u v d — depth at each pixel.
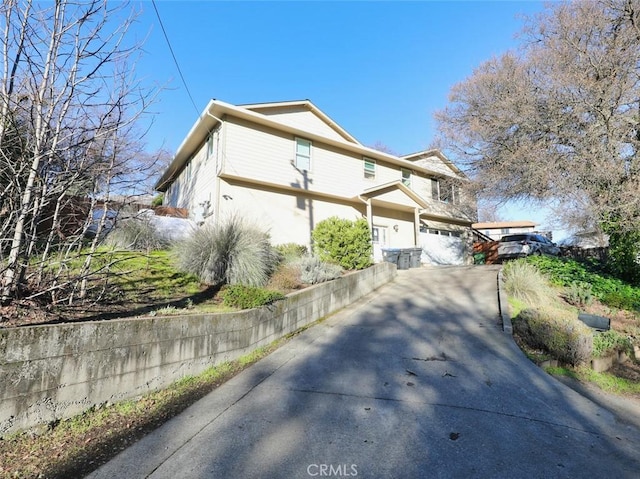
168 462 2.57
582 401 3.66
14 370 2.71
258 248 7.51
